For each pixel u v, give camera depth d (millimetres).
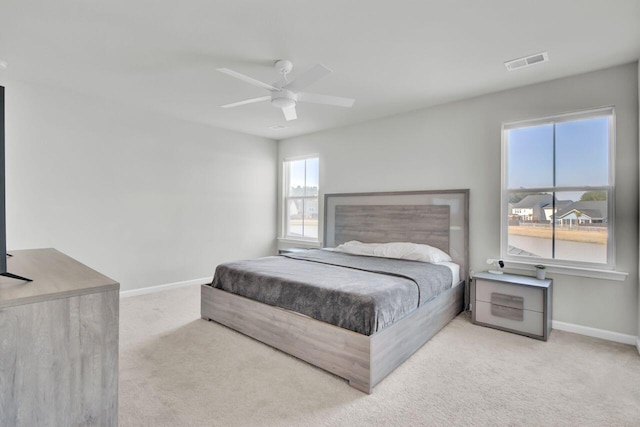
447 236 3887
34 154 3459
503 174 3564
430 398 2031
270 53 2699
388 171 4457
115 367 1252
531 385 2182
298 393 2080
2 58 2826
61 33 2410
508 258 3562
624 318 2863
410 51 2662
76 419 1173
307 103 3930
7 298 1043
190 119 4676
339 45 2568
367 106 4039
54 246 3590
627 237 2857
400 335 2412
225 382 2197
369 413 1887
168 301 4004
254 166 5633
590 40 2465
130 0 2020
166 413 1862
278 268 3199
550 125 3309
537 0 1996
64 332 1143
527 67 2951
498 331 3115
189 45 2578
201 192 4922
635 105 2816
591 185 3078
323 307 2430
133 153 4191
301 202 5703
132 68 3016
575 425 1788
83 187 3791
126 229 4152
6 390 1040
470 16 2172
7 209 3314
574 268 3068
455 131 3863
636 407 1945
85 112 3779
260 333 2807
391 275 2924
